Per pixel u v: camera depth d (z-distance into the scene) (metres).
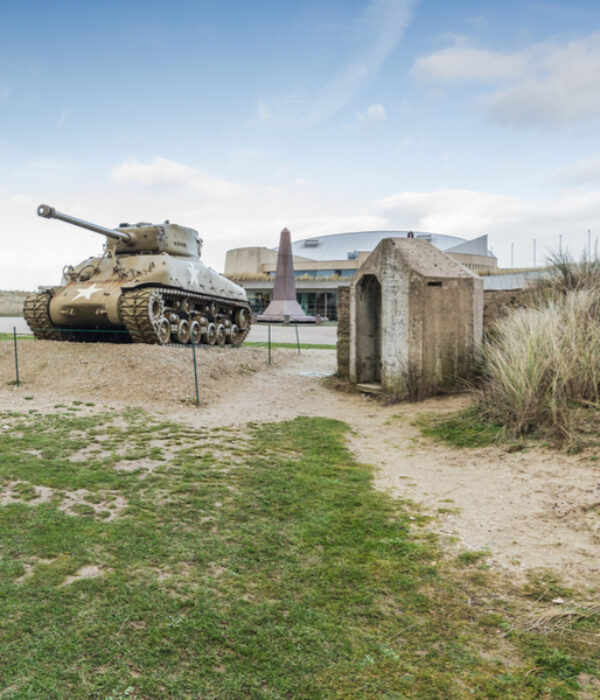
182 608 2.92
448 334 9.38
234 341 18.42
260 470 5.65
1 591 2.99
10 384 10.30
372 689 2.35
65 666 2.40
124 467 5.51
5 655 2.45
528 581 3.30
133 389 9.77
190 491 4.87
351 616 2.94
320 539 3.95
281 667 2.48
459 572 3.47
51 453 5.91
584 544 3.71
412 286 9.28
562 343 7.03
